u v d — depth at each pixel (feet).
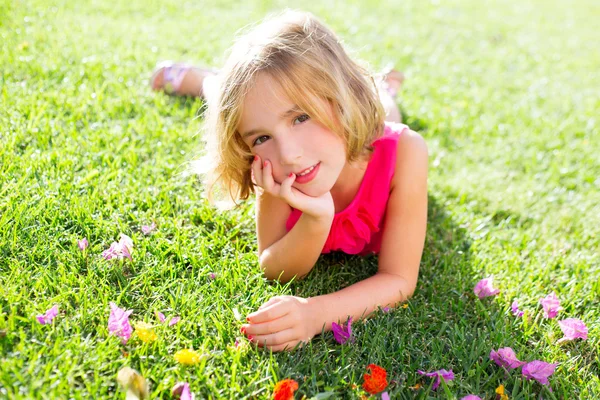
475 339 6.15
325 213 6.24
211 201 7.34
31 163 7.94
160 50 13.69
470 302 7.05
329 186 6.28
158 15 16.74
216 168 6.80
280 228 6.98
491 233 8.65
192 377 5.24
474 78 15.64
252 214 8.10
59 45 12.60
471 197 9.62
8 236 6.57
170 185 8.28
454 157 11.07
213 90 6.91
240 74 6.02
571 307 7.02
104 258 6.57
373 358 5.80
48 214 7.04
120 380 4.98
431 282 7.41
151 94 11.28
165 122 10.31
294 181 6.17
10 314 5.55
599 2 30.53
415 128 12.08
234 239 7.64
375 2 23.49
